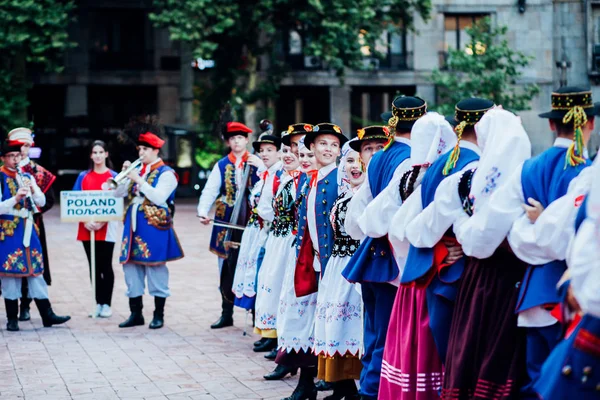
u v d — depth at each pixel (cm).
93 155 1026
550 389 344
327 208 622
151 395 658
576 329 341
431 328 489
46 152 3266
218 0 2664
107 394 661
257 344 816
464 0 3269
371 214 538
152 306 1064
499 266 452
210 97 3136
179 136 3294
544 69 3234
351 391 621
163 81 3566
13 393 668
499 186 452
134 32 3553
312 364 636
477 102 494
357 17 2728
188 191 3288
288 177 736
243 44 2972
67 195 972
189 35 2661
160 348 828
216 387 681
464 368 452
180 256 945
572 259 329
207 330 917
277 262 732
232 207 927
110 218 974
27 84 2967
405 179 525
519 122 465
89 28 3491
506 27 2866
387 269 546
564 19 3209
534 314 422
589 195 334
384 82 3362
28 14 2683
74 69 3481
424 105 566
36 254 925
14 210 917
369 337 573
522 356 442
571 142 428
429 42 3331
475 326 451
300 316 641
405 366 507
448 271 482
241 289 861
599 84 3191
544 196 425
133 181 941
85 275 1329
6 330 924
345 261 607
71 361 776
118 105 3619
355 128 3481
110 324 955
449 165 488
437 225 475
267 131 827
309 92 3472
